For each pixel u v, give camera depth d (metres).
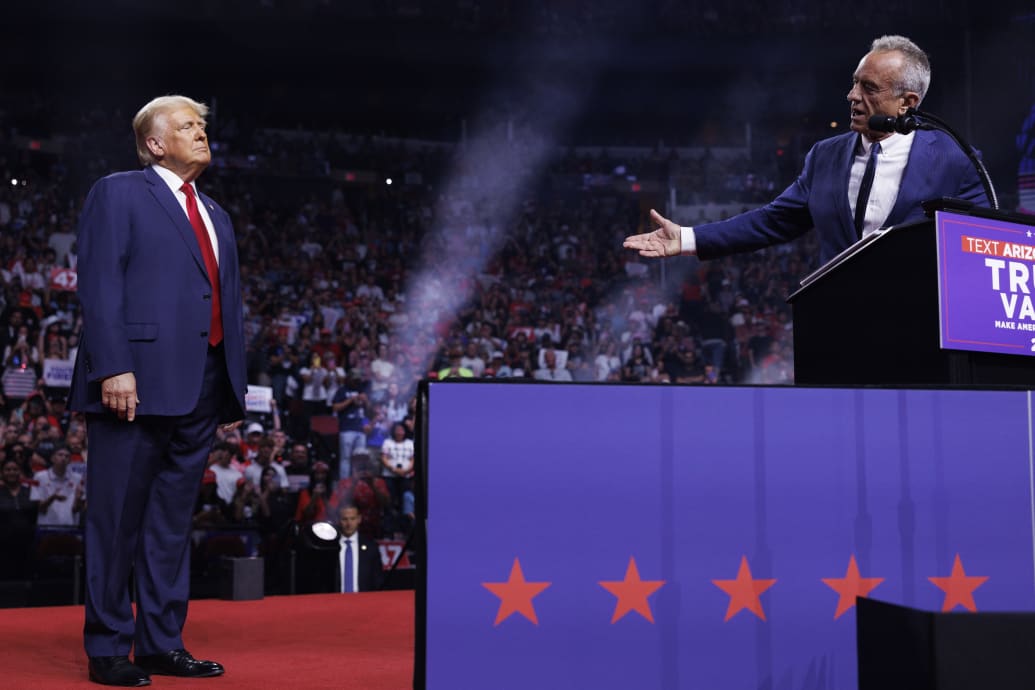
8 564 6.64
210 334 2.86
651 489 1.77
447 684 1.67
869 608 1.51
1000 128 17.45
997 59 17.61
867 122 2.50
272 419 10.77
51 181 16.31
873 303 2.13
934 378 1.98
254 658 2.99
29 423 9.43
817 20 20.94
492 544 1.71
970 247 2.00
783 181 20.70
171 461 2.84
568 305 16.52
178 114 2.87
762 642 1.77
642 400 1.78
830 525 1.82
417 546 1.72
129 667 2.60
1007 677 1.35
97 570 2.67
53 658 3.02
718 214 20.48
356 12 20.50
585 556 1.73
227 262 2.93
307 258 16.16
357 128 21.41
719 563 1.78
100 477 2.72
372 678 2.61
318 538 5.88
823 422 1.84
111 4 18.72
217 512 8.13
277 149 19.23
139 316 2.74
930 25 18.47
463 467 1.71
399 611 4.14
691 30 21.47
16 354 10.78
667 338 14.62
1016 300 2.04
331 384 11.84
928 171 2.51
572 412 1.76
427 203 19.77
